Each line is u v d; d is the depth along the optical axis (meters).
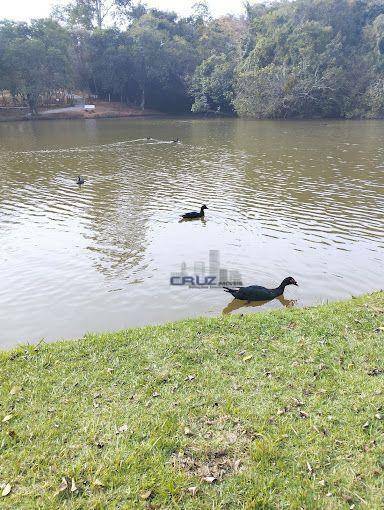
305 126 52.44
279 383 6.62
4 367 7.18
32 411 6.11
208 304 10.66
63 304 10.82
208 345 7.75
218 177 24.56
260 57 68.50
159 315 10.20
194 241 14.95
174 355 7.43
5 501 4.74
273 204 19.12
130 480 4.98
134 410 6.09
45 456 5.33
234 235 15.46
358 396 6.21
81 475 5.06
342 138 40.25
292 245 14.38
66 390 6.56
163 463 5.20
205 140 40.19
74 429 5.76
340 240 14.75
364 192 20.70
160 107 79.00
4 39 61.91
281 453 5.27
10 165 28.55
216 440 5.50
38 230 16.30
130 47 71.19
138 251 14.16
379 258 13.21
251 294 10.63
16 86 63.28
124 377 6.85
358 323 8.40
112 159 30.70
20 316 10.30
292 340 7.86
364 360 7.14
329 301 10.62
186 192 21.44
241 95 66.00
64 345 7.88
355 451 5.28
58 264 13.20
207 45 78.88
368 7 74.62
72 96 77.50
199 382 6.69
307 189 21.50
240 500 4.72
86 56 72.31
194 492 4.80
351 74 66.19
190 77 73.94
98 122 60.66
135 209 18.84
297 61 65.69
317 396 6.26
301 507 4.63
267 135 43.41
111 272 12.57
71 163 29.23
